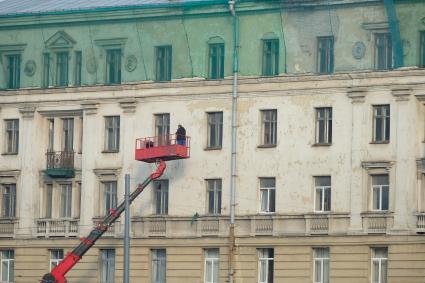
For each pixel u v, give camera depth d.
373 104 129.38
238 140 134.50
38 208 143.50
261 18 133.75
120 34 140.00
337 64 130.62
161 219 137.12
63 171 141.50
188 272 135.62
